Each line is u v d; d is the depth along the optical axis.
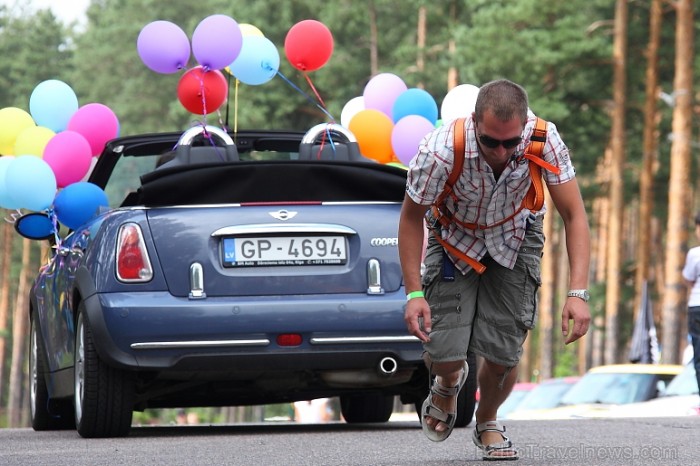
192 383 17.86
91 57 173.50
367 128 23.03
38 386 21.41
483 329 12.09
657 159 106.81
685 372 33.38
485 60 94.88
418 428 19.19
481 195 11.59
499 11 96.56
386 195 17.86
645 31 101.44
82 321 17.45
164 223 17.19
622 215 95.25
